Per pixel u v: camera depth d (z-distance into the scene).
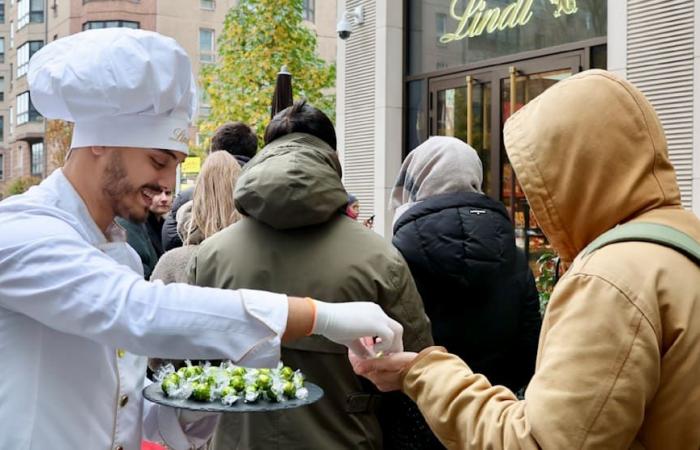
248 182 2.01
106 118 1.41
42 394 1.35
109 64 1.38
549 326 1.29
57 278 1.28
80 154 1.46
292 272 2.01
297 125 2.17
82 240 1.35
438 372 1.48
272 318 1.33
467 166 2.62
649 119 1.37
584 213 1.36
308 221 2.01
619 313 1.20
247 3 12.77
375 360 1.55
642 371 1.18
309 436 1.96
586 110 1.36
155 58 1.41
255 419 1.97
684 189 5.53
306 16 31.80
